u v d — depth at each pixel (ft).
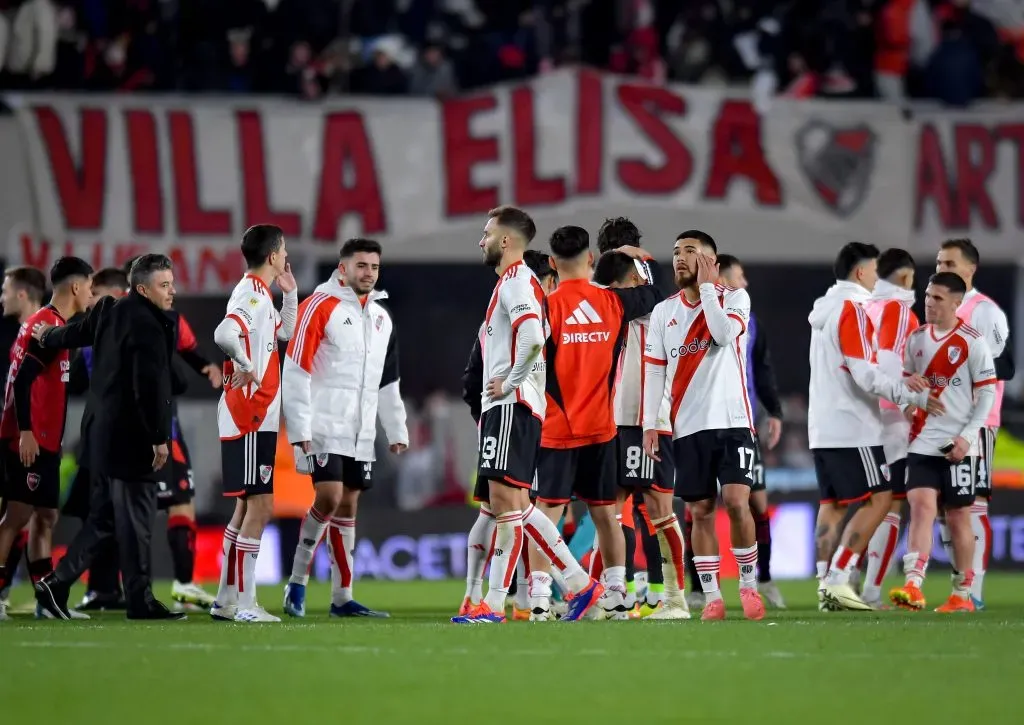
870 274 116.37
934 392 113.39
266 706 57.00
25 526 114.52
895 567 179.83
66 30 220.23
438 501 219.20
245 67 217.36
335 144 208.33
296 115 207.51
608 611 100.89
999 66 236.84
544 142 210.79
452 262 226.38
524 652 74.38
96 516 106.01
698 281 97.66
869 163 215.72
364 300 115.44
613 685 62.39
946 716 54.60
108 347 102.47
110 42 220.23
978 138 216.95
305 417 108.17
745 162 213.66
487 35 231.30
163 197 204.03
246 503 104.47
